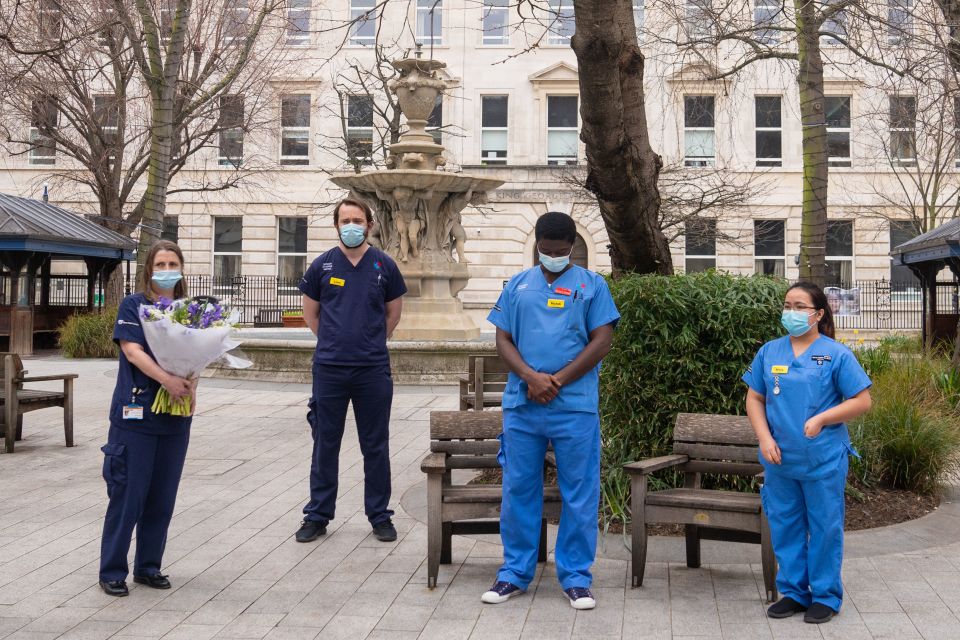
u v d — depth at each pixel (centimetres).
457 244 1602
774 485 440
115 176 2561
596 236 3391
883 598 455
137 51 1717
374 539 577
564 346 457
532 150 3534
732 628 414
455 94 3531
